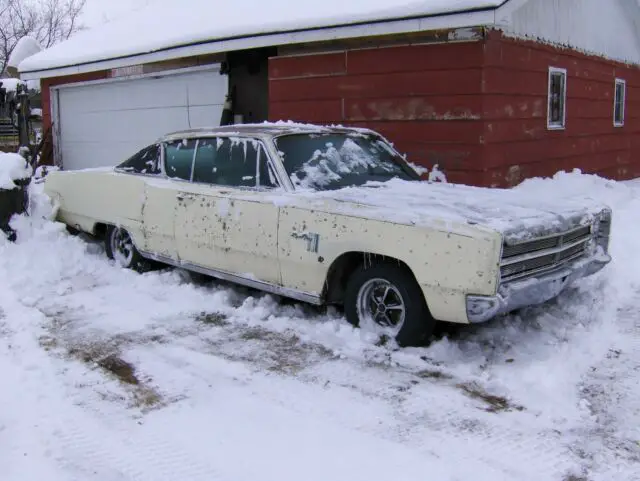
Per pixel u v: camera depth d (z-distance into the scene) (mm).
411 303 4539
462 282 4172
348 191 5266
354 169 5836
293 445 3441
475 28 8281
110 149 14312
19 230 7098
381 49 9164
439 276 4266
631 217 8844
